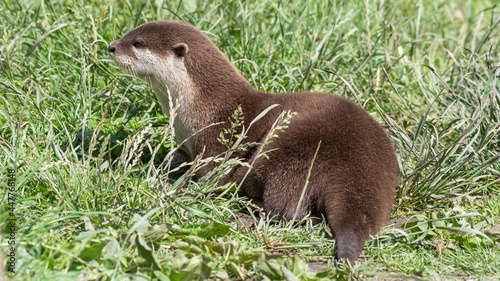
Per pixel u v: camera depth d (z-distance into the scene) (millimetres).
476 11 19547
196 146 10273
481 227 8664
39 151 9430
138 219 7516
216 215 8508
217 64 10445
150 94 11781
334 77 13039
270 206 9195
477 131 10406
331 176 8703
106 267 6547
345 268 7195
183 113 10359
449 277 7395
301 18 13727
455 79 13461
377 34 14750
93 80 11289
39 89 10039
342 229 7914
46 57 12367
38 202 8164
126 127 10672
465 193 9703
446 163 10383
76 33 11570
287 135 9258
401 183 9812
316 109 9570
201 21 13008
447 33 17188
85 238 6664
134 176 9102
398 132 10672
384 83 13438
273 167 9242
